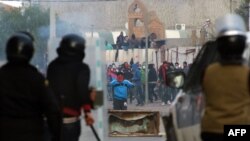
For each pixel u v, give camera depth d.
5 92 9.85
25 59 10.06
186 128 9.71
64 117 12.85
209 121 8.41
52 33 44.59
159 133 25.08
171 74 12.48
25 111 9.84
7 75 9.94
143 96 55.78
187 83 11.27
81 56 13.08
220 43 8.45
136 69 56.81
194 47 84.00
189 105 9.74
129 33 90.12
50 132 10.98
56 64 13.10
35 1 80.12
